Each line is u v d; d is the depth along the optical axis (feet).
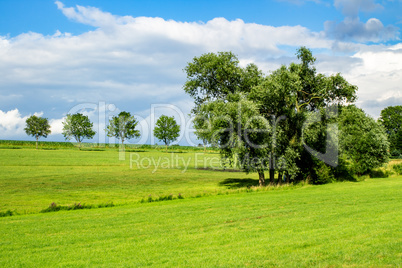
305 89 168.76
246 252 39.29
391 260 32.60
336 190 112.68
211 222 62.39
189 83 169.07
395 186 114.42
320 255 35.83
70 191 139.33
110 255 42.55
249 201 91.20
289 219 60.44
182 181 177.47
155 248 44.86
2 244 51.37
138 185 160.66
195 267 35.12
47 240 53.06
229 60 166.20
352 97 167.73
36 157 286.25
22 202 111.55
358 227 48.21
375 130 163.02
